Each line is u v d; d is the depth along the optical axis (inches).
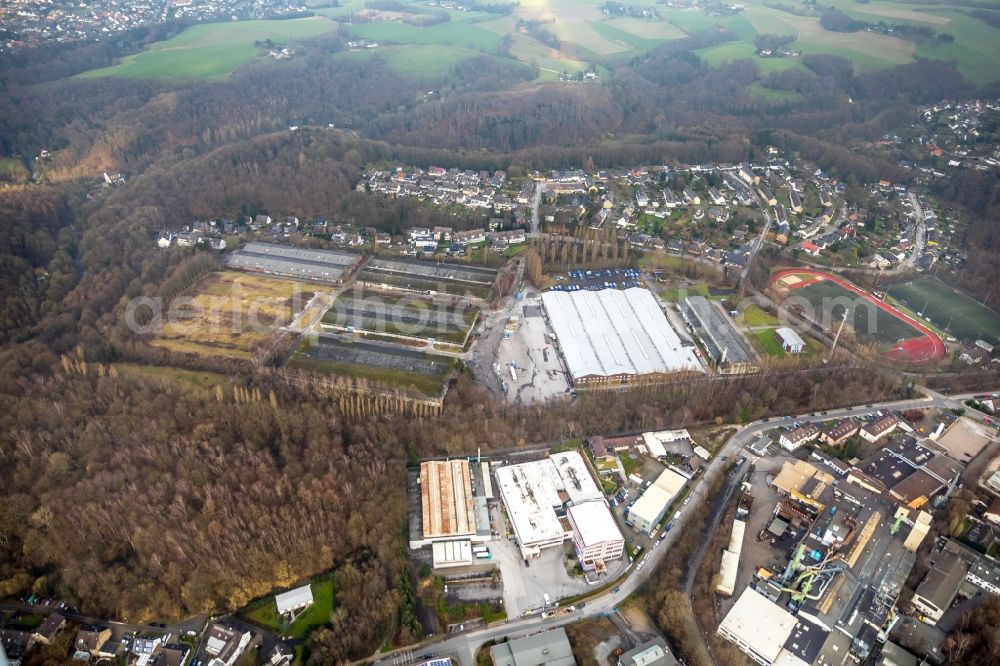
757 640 7111.2
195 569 7795.3
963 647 6924.2
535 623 7618.1
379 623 7549.2
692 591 7839.6
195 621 7618.1
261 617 7667.3
